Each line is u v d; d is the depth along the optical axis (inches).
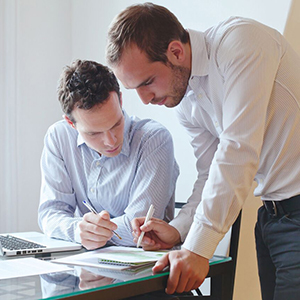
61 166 70.1
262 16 83.0
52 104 111.5
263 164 55.3
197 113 61.8
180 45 51.0
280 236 54.3
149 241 53.0
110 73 61.8
